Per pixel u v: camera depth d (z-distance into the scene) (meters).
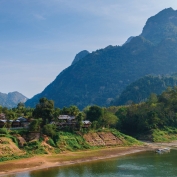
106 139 119.12
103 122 140.50
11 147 88.12
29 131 101.38
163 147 121.56
